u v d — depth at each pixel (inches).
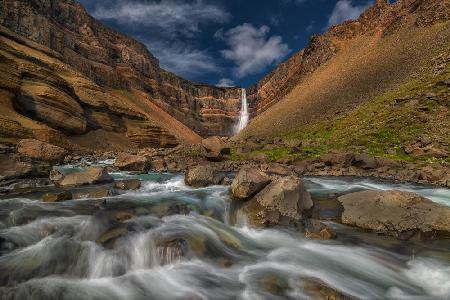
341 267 401.4
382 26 6161.4
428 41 3649.1
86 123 2672.2
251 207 574.9
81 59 5974.4
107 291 329.7
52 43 5231.3
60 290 322.3
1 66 1895.9
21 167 826.8
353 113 2469.2
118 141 3041.3
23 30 4658.0
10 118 1594.5
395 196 554.3
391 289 352.8
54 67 3115.2
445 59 2393.0
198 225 495.5
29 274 343.3
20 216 490.6
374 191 596.1
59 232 433.7
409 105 1788.9
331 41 7155.5
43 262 365.1
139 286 343.3
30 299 303.0
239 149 1616.6
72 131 2431.1
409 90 2154.3
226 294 331.3
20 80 2068.2
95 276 360.2
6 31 3863.2
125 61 7800.2
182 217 527.2
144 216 512.1
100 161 1627.7
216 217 552.1
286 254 435.5
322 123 2886.3
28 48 3986.2
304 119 3720.5
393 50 4387.3
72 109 2455.7
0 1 4424.2
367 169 1110.4
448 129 1320.1
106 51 7190.0
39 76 2306.8
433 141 1242.0
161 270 377.7
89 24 7003.0
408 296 339.0
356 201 589.3
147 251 401.1
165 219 509.7
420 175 972.6
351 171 1090.7
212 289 340.5
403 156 1212.5
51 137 1813.5
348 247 458.9
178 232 452.1
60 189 730.2
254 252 441.7
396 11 5994.1
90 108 3038.9
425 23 4419.3
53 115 2234.3
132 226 460.4
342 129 2041.1
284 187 581.3
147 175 1037.8
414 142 1300.4
